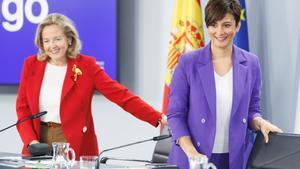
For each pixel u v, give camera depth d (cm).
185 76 476
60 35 561
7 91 831
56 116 564
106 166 457
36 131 563
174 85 480
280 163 402
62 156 476
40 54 575
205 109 466
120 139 840
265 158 412
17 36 828
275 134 421
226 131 471
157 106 827
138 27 837
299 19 689
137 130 834
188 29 755
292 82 700
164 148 627
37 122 562
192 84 471
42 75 569
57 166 458
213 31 455
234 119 466
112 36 831
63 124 562
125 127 839
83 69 577
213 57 472
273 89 730
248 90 470
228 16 448
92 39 830
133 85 841
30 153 523
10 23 827
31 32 830
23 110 570
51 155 526
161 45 823
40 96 566
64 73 571
